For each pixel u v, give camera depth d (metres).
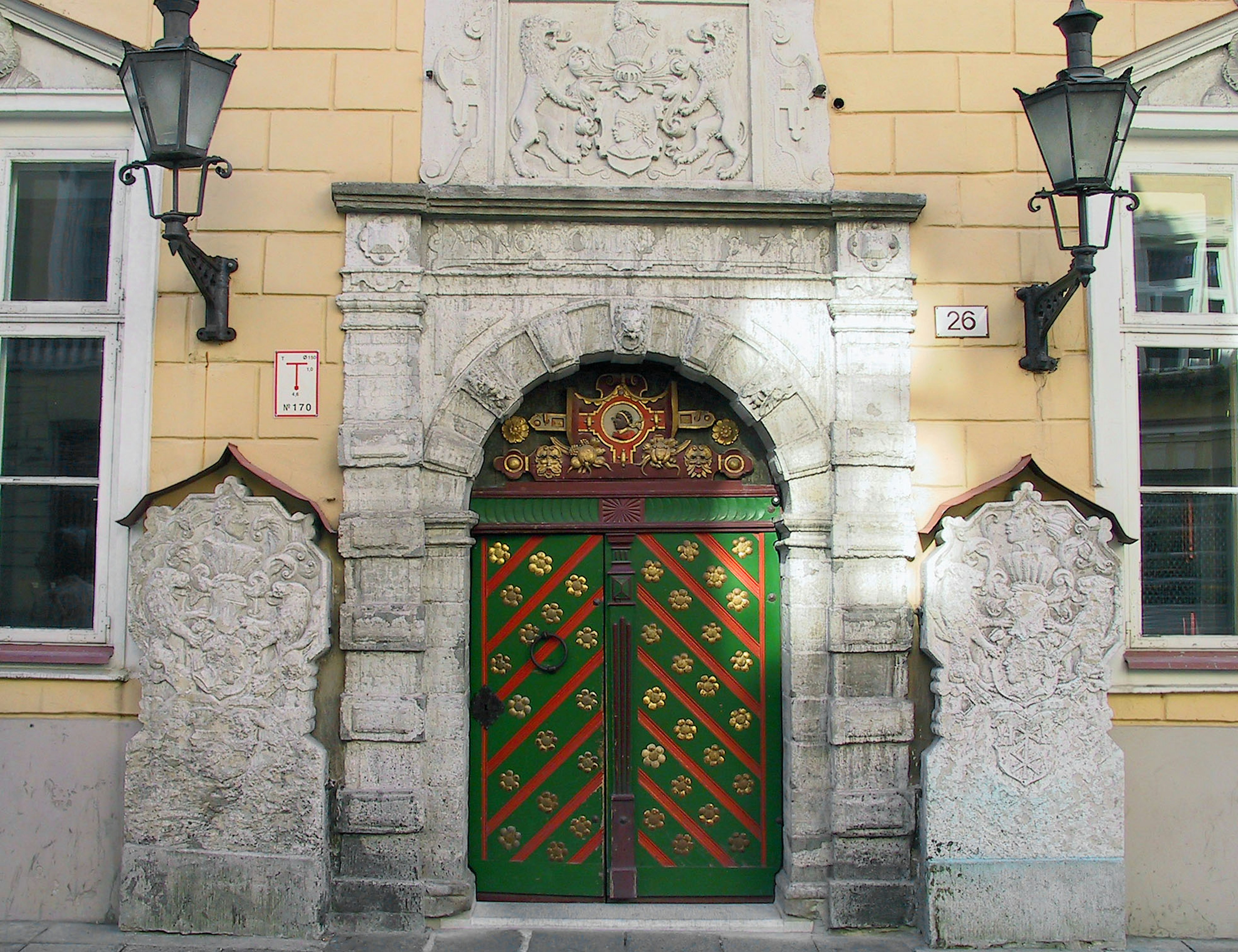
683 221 4.52
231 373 4.47
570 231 4.52
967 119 4.63
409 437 4.37
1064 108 4.01
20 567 4.61
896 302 4.49
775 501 4.69
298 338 4.47
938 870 4.22
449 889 4.34
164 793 4.23
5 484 4.62
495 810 4.62
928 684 4.43
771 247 4.56
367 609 4.30
